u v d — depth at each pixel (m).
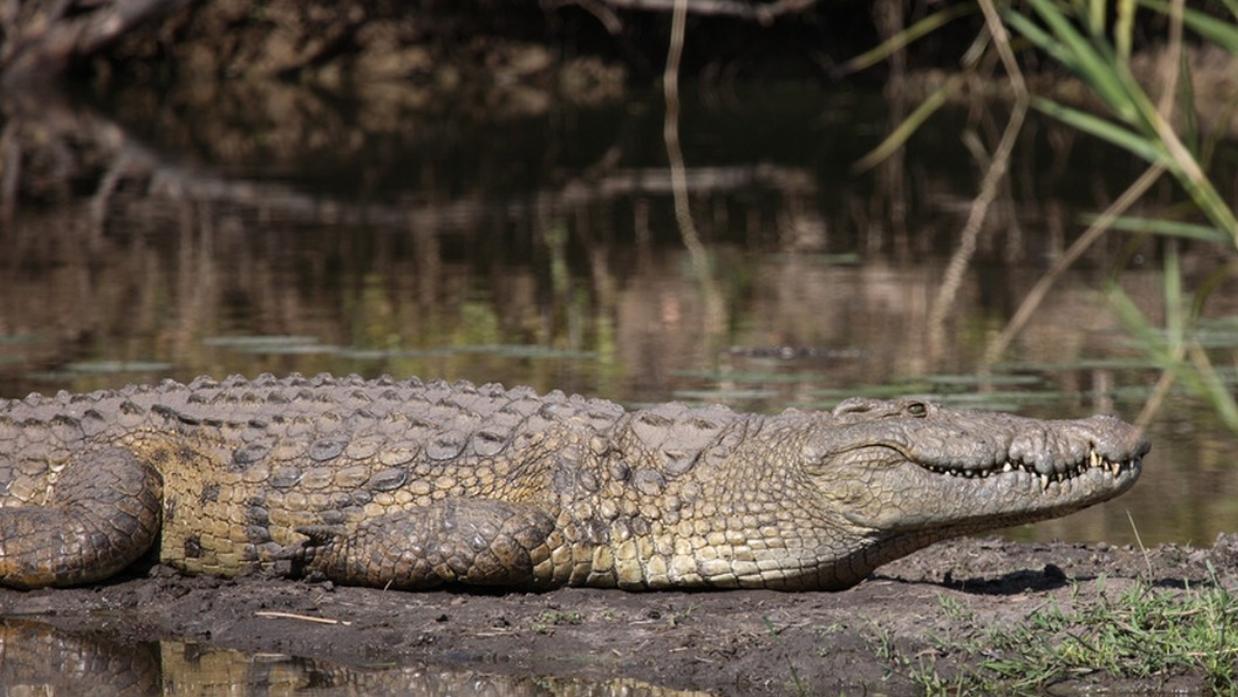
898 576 14.23
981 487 12.77
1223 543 14.62
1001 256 31.17
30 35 60.06
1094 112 53.03
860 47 63.41
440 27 64.88
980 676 11.55
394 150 47.50
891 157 46.69
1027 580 13.67
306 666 11.98
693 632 12.40
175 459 14.02
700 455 13.46
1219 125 8.70
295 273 29.39
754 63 65.06
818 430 13.13
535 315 25.89
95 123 51.53
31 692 11.39
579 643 12.28
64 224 34.25
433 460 13.64
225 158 45.19
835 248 32.28
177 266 29.88
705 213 36.97
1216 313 25.62
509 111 57.03
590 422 13.70
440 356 22.83
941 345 23.64
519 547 13.13
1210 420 19.69
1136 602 12.20
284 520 13.63
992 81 59.62
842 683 11.54
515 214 36.69
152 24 62.69
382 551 13.30
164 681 11.64
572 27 65.62
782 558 13.21
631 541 13.34
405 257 31.31
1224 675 11.38
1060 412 19.56
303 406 14.15
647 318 25.70
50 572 13.35
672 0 57.53
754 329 24.81
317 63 64.44
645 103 59.28
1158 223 9.17
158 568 13.91
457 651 12.20
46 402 14.72
